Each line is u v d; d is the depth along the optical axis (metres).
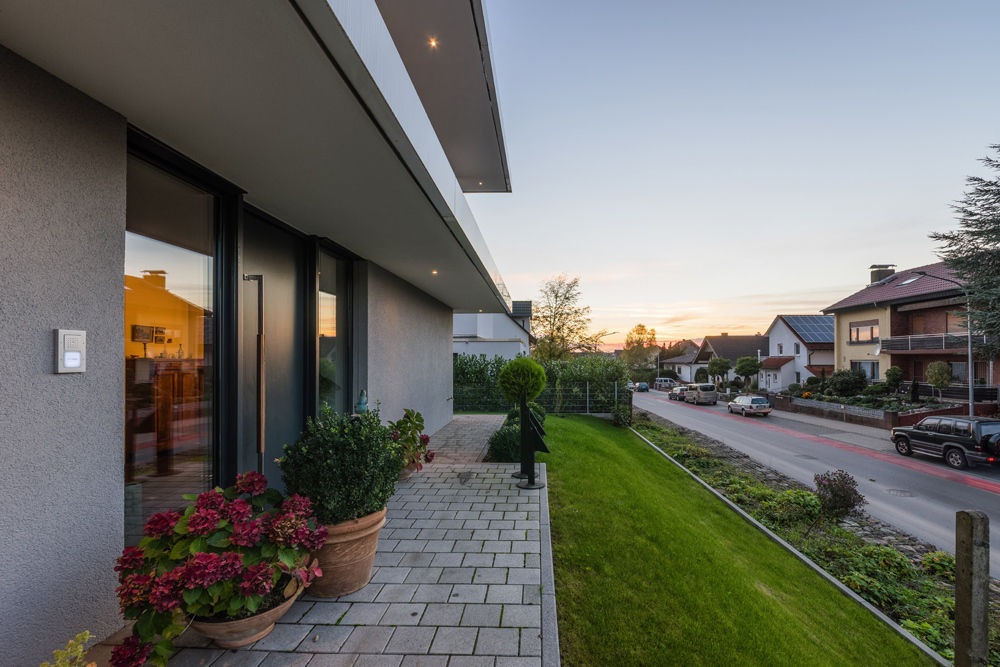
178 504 3.40
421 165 3.40
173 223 3.42
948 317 22.14
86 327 2.44
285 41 1.96
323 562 3.07
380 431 3.40
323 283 6.09
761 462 12.60
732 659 2.98
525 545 4.06
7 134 2.06
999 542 7.04
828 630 4.10
